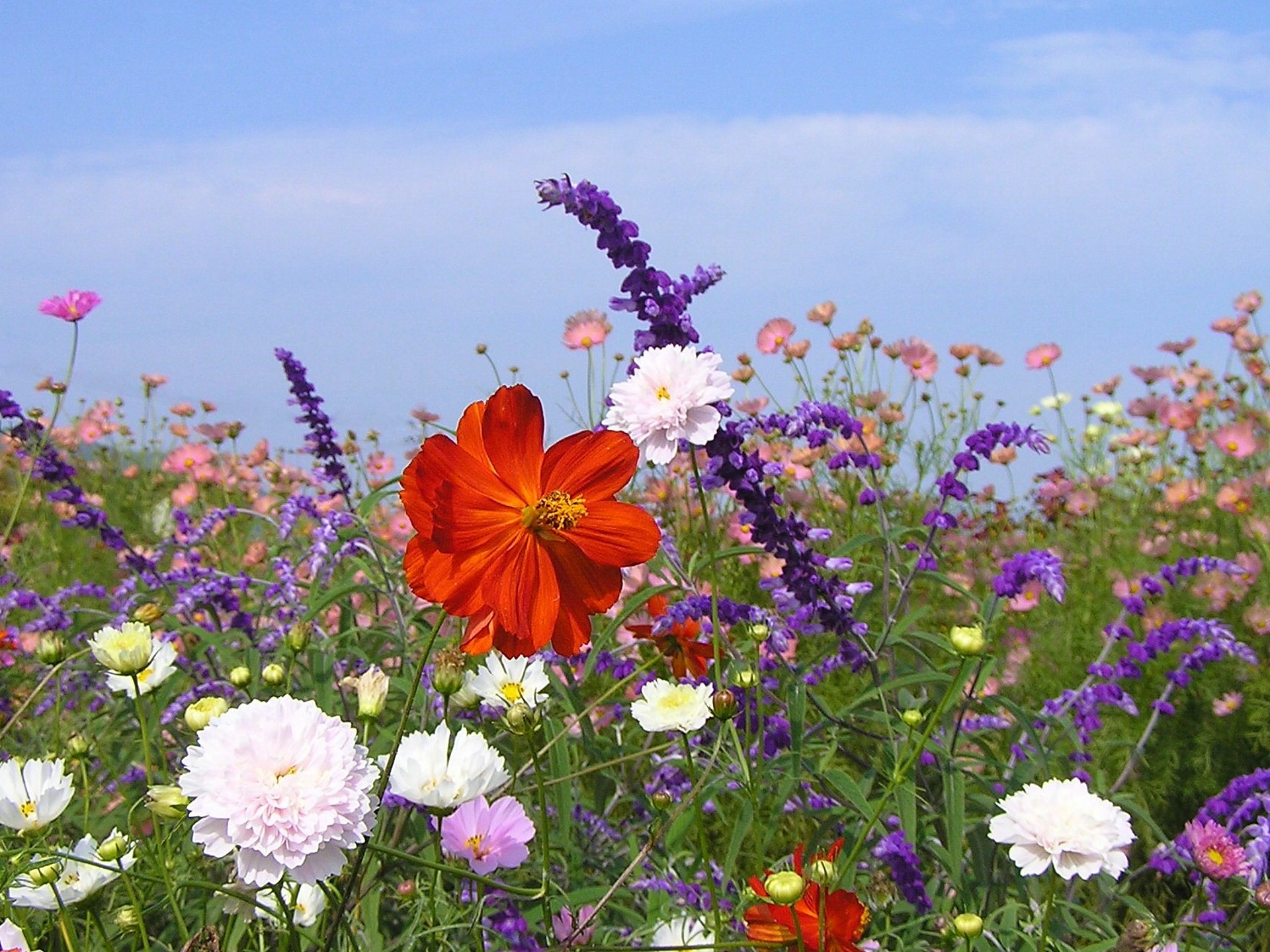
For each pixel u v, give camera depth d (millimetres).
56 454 1420
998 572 1635
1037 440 1157
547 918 822
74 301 1406
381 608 1428
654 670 1256
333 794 709
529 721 820
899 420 2020
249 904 806
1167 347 2492
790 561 1094
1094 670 1211
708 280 1068
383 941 941
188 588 1329
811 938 785
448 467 799
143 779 1144
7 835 924
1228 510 1934
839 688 1393
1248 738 1345
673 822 970
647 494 1791
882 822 1037
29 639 1378
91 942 905
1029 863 813
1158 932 969
